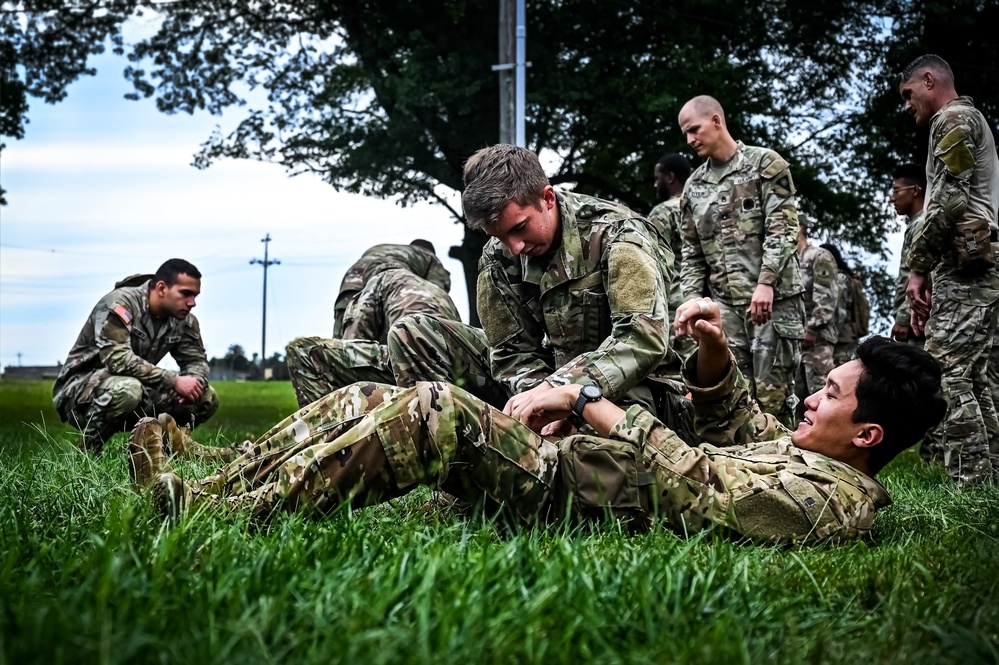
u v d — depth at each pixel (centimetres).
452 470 300
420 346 498
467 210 371
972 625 212
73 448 473
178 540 233
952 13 1666
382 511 344
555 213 383
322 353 589
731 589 223
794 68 1836
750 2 1745
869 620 216
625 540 273
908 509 382
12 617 178
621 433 312
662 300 370
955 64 1714
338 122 1838
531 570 228
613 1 1678
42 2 1859
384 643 172
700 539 279
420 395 289
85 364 695
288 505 282
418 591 198
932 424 321
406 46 1688
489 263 418
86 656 161
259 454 306
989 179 519
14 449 580
